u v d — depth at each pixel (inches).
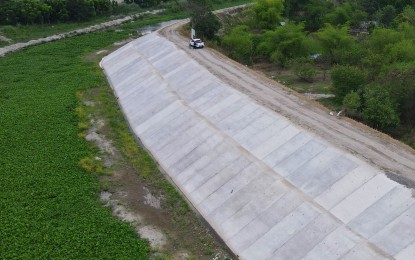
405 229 952.3
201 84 1876.2
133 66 2379.4
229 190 1250.6
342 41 2452.0
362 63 2180.1
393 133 1583.4
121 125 1784.0
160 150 1550.2
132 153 1557.6
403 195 1028.5
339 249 969.5
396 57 2135.8
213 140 1471.5
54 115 1838.1
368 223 1002.7
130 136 1684.3
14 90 2130.9
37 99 2007.9
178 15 4050.2
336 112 1649.9
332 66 2434.8
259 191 1205.7
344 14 3216.0
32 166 1444.4
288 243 1035.3
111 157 1539.1
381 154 1230.9
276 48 2534.5
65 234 1128.2
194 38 2576.3
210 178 1325.0
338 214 1054.4
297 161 1259.2
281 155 1304.1
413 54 2137.1
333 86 1894.7
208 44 2578.7
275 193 1177.4
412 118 1635.1
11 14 3299.7
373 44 2386.8
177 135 1581.0
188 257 1067.3
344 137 1337.4
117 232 1146.0
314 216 1067.9
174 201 1290.6
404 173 1120.2
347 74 1809.8
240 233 1115.3
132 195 1327.5
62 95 2062.0
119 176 1424.7
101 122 1798.7
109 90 2194.9
